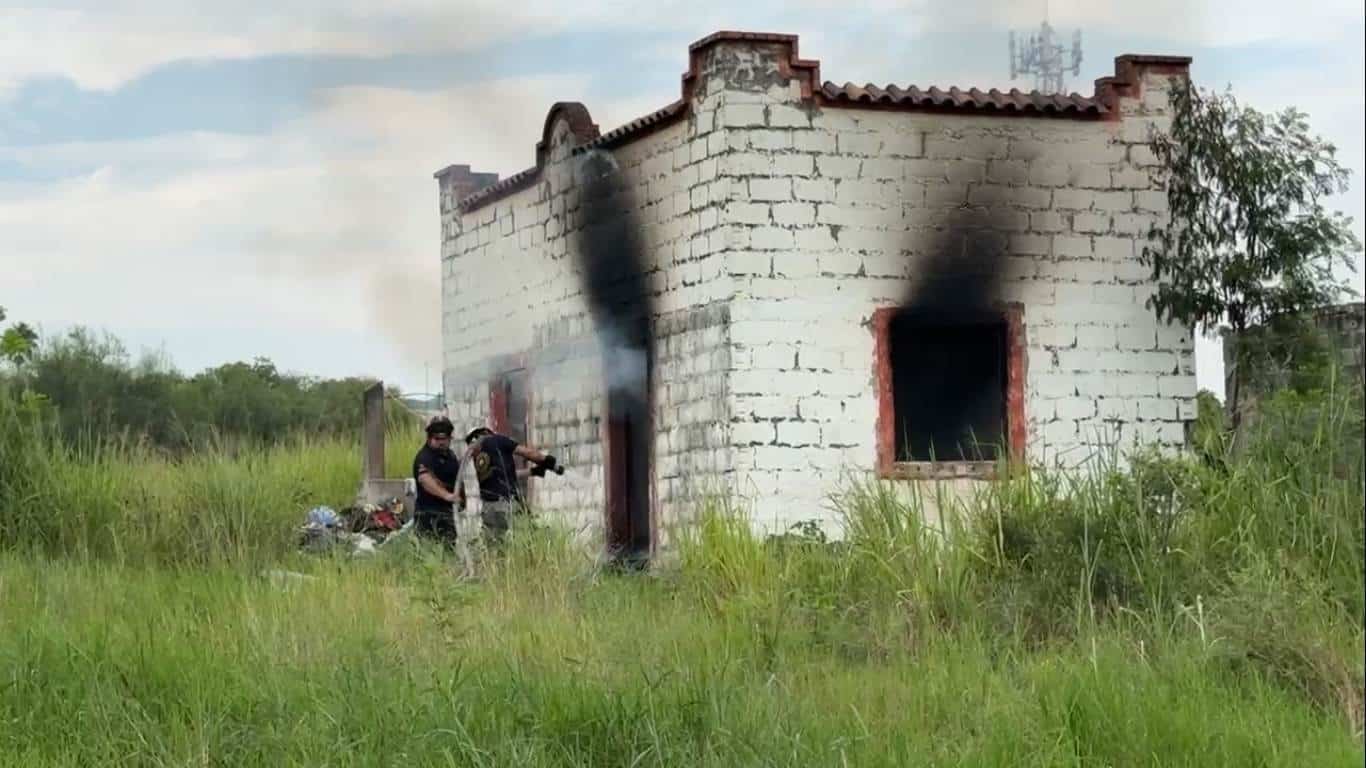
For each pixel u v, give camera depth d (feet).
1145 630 40.22
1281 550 40.60
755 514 63.57
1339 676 36.14
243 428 117.80
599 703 33.88
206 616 43.93
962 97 66.39
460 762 32.19
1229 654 37.32
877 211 65.62
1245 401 66.69
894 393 65.92
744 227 64.39
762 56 64.69
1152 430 68.39
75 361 111.24
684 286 66.95
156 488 60.75
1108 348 68.13
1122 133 68.54
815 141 65.05
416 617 42.37
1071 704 34.22
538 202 78.18
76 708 35.42
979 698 35.99
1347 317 65.87
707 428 65.31
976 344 67.51
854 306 65.21
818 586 45.57
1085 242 68.03
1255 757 32.32
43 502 58.54
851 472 64.39
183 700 35.68
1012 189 67.26
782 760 32.12
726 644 40.01
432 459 61.52
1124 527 44.75
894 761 31.89
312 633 40.78
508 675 35.68
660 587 49.24
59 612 45.19
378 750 32.58
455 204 86.58
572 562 50.21
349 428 122.52
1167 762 32.30
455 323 86.79
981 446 66.90
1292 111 69.05
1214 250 68.69
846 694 36.73
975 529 47.19
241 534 57.77
